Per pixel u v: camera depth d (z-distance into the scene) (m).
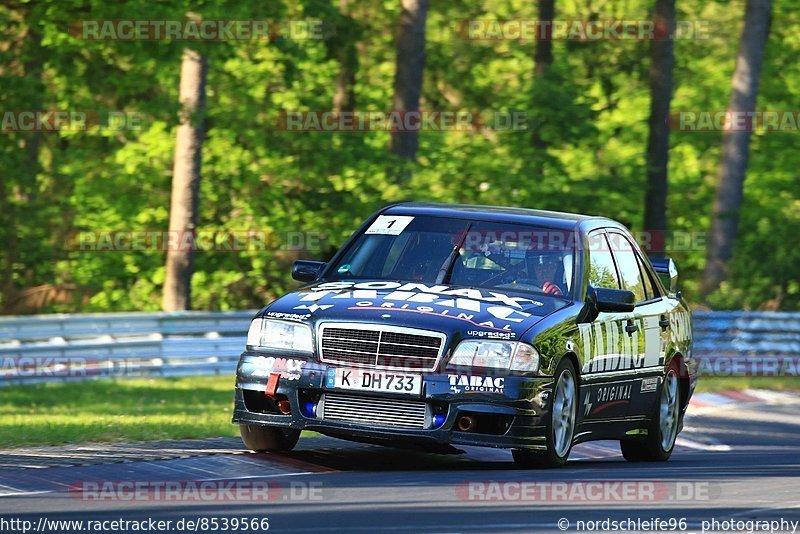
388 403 29.03
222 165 105.06
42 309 92.50
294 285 107.12
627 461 37.19
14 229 86.19
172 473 27.38
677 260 124.12
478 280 31.89
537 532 21.27
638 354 34.78
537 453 29.89
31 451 30.75
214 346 70.12
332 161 101.75
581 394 31.50
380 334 29.17
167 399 61.19
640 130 119.25
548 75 104.44
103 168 107.62
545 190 101.75
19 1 68.25
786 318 75.44
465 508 23.53
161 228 109.94
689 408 55.56
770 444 44.66
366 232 33.78
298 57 95.69
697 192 125.25
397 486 26.12
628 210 108.19
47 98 78.19
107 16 68.56
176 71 93.12
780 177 118.38
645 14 119.94
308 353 29.56
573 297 31.86
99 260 106.75
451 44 117.00
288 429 31.78
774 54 120.00
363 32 106.19
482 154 104.88
